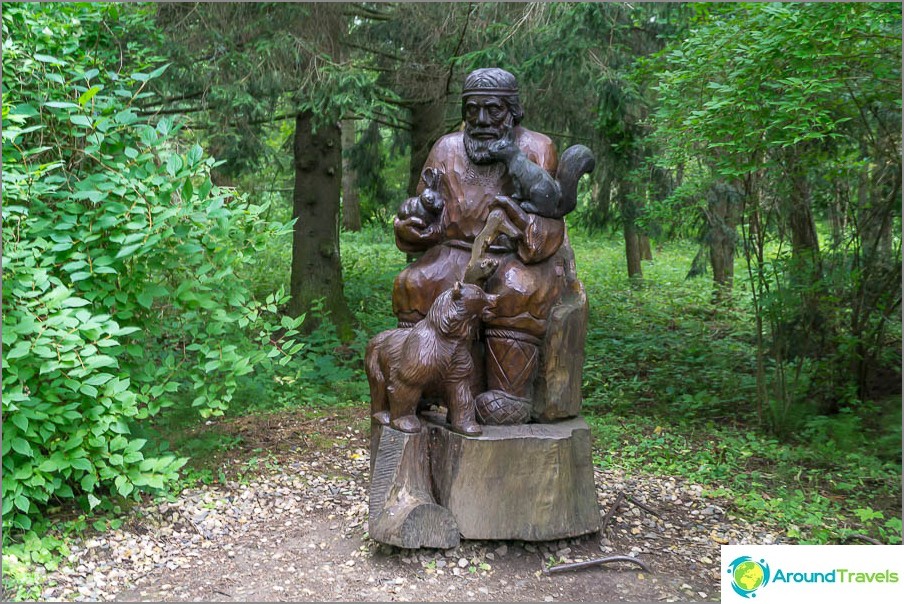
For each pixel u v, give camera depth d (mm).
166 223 3652
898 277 5660
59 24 3830
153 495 4031
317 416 5793
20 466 3451
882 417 5684
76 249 3658
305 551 3494
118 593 3057
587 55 7070
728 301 9633
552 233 3486
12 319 3256
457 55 7570
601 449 5242
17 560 3223
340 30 7410
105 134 3736
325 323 7512
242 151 7625
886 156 5332
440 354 3295
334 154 8367
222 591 3082
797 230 6066
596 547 3547
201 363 3969
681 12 6699
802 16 3918
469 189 3543
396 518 3211
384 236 14641
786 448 5270
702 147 5398
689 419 6090
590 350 7828
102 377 3355
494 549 3389
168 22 6789
